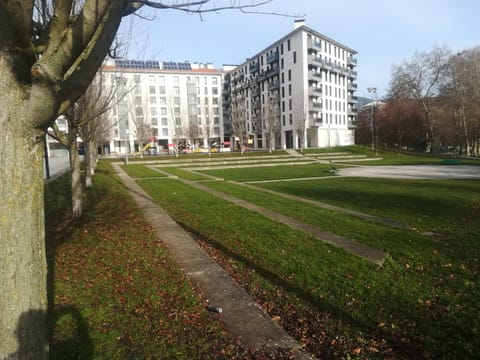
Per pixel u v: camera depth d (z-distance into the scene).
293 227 8.66
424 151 60.81
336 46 71.56
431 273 5.60
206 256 6.30
